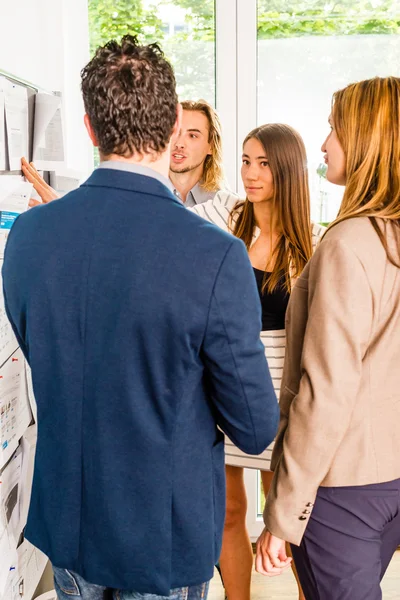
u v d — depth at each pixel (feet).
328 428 3.45
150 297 2.93
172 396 3.10
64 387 3.22
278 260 5.99
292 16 7.66
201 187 7.19
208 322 2.95
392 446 3.59
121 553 3.20
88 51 7.50
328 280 3.47
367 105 3.72
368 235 3.49
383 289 3.47
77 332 3.14
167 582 3.24
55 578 3.82
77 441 3.25
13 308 3.37
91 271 3.05
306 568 3.86
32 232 3.24
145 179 3.11
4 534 4.46
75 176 5.98
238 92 7.73
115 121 3.07
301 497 3.56
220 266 2.94
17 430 4.74
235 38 7.61
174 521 3.24
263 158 5.85
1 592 4.37
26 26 6.47
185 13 7.61
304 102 7.85
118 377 3.06
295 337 4.00
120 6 7.54
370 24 7.66
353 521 3.63
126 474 3.15
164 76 3.11
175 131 3.29
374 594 3.67
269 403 3.33
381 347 3.53
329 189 7.96
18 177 4.79
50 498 3.39
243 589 6.64
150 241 2.97
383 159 3.66
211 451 3.42
